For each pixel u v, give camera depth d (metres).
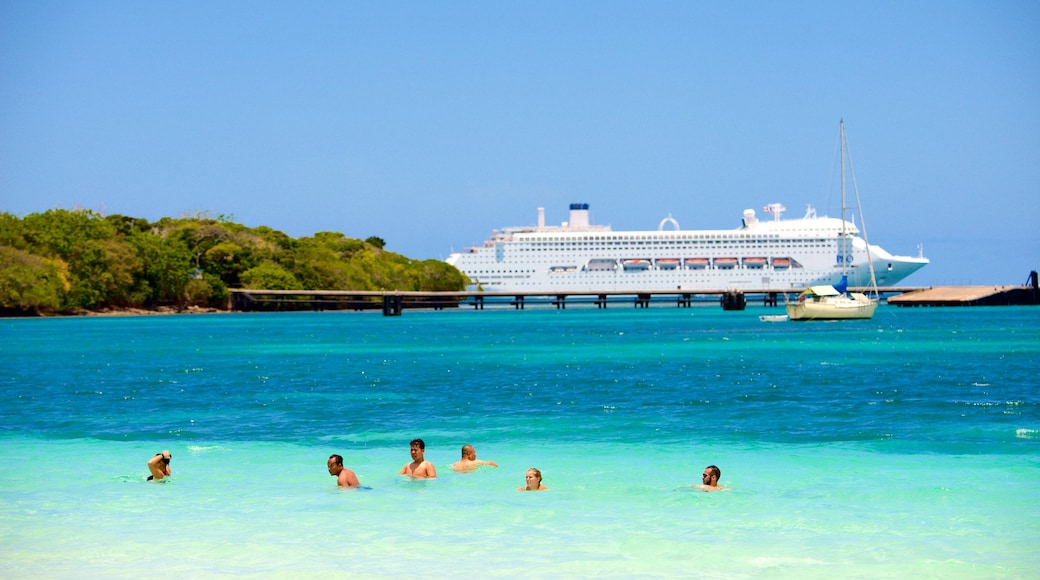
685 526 19.95
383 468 25.86
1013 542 18.77
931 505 21.45
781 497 22.25
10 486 23.86
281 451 28.56
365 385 48.22
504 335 98.06
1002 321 121.25
